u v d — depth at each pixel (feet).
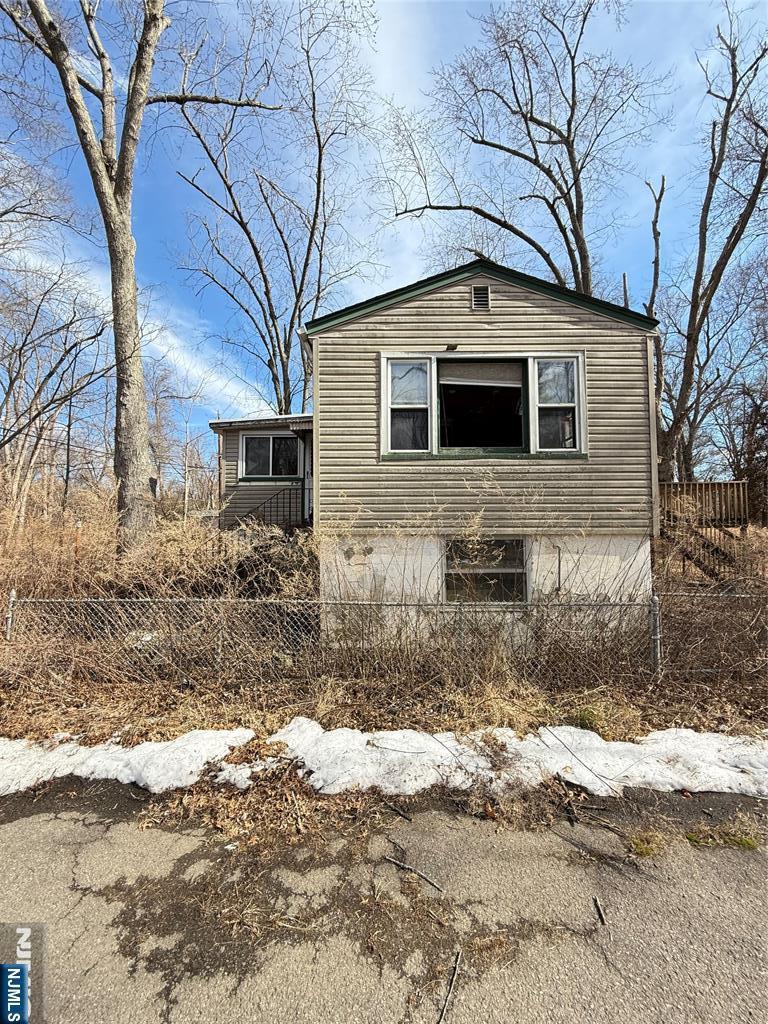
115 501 23.79
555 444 21.67
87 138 25.53
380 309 21.98
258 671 14.89
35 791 10.08
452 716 13.03
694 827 8.79
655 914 6.88
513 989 5.77
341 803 9.55
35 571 17.65
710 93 45.88
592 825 8.89
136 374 25.21
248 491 42.50
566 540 21.24
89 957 6.27
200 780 10.32
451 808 9.41
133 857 8.15
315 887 7.47
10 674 14.65
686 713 13.24
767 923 6.71
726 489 29.25
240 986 5.87
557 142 53.72
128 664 15.03
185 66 36.19
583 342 21.80
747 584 18.79
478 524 19.67
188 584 16.70
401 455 21.42
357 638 15.33
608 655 15.11
